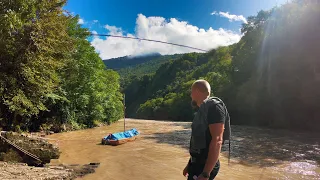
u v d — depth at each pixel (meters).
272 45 32.25
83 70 29.78
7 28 11.98
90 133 25.27
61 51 16.38
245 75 39.47
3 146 10.40
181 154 14.72
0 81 13.16
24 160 10.61
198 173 2.91
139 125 35.72
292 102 29.70
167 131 27.22
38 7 14.84
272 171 10.83
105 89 39.28
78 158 13.53
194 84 3.15
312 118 27.98
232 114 40.69
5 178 7.54
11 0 12.56
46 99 23.12
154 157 13.89
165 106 75.44
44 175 8.48
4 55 13.21
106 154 14.68
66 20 16.94
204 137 2.88
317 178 9.81
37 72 14.55
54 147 11.38
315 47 27.16
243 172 10.71
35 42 13.33
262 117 34.84
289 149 15.76
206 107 2.88
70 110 28.62
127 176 10.09
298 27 28.64
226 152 15.05
